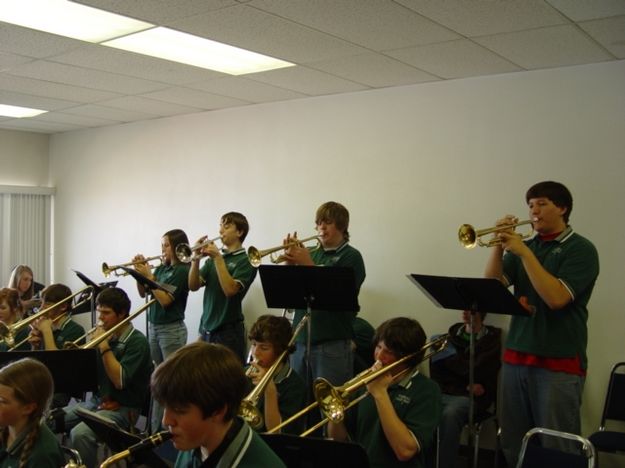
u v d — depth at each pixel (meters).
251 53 3.63
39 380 2.07
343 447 1.73
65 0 2.75
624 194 3.39
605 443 2.95
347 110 4.53
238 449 1.34
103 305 3.24
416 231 4.18
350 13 2.77
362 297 4.39
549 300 2.62
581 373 2.76
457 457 3.57
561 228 2.80
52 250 7.07
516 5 2.63
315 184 4.72
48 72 4.02
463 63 3.60
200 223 5.55
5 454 2.07
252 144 5.14
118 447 1.99
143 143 6.05
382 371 2.09
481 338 3.66
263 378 2.39
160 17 2.87
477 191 3.92
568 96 3.58
